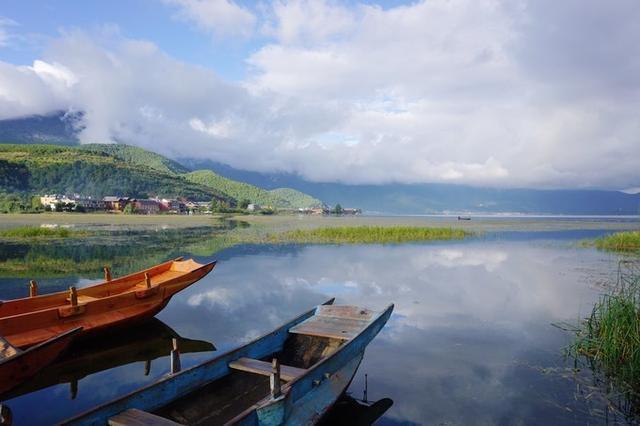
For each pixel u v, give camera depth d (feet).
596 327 38.09
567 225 276.82
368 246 110.22
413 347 35.81
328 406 23.07
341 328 31.24
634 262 84.12
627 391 27.99
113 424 18.62
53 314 33.88
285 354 30.35
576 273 71.61
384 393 27.71
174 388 22.08
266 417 19.44
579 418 24.79
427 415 25.09
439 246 113.19
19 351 24.85
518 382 29.37
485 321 43.45
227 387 24.72
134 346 36.40
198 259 83.30
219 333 39.78
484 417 24.84
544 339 38.11
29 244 105.70
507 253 99.19
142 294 39.83
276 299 52.37
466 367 31.78
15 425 24.14
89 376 30.71
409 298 53.26
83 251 93.50
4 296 50.88
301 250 100.12
